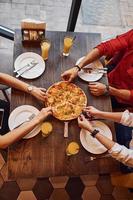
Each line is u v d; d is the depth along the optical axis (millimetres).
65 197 2424
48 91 1839
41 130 1730
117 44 2053
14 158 1657
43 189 2422
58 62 1983
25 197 2371
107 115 1815
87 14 3369
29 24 1854
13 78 1838
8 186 2391
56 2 3344
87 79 1948
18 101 1815
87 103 1885
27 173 1646
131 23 3457
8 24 3109
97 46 2023
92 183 2506
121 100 2170
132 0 3549
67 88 1873
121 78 2180
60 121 1779
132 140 2059
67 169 1684
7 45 2936
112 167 1721
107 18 3408
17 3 3246
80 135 1758
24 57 1956
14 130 1680
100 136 1716
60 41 2059
